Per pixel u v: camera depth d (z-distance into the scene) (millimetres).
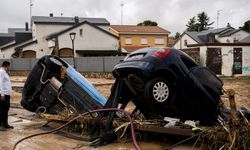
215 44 29609
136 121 8227
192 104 8086
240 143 6586
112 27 65312
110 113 8312
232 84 23547
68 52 50562
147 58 7996
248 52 31000
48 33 57469
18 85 24172
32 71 10578
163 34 65000
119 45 56219
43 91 10461
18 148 7875
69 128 9414
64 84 10102
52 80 10273
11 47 57031
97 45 52125
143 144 8000
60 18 62469
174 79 7953
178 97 8023
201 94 8070
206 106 8164
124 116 8750
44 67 10312
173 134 7523
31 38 64625
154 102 7844
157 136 8367
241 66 30922
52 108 10492
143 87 8000
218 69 30078
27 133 9516
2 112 10039
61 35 50188
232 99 7141
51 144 8172
